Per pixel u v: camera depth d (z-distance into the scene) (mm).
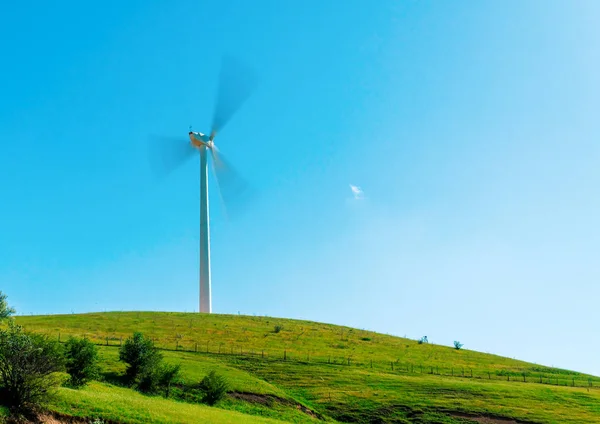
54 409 37438
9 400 35688
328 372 76188
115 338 90938
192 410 47031
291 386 68000
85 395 41875
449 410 60938
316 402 62594
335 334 113812
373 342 108875
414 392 67438
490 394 67938
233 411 52812
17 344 36875
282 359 82938
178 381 59562
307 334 110125
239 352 86375
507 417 59438
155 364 57125
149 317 115188
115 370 60438
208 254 119250
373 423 56875
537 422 58125
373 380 72562
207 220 119000
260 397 60250
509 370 91562
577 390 73875
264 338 102000
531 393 69500
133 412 40812
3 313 40125
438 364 91688
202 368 70000
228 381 63656
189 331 102562
